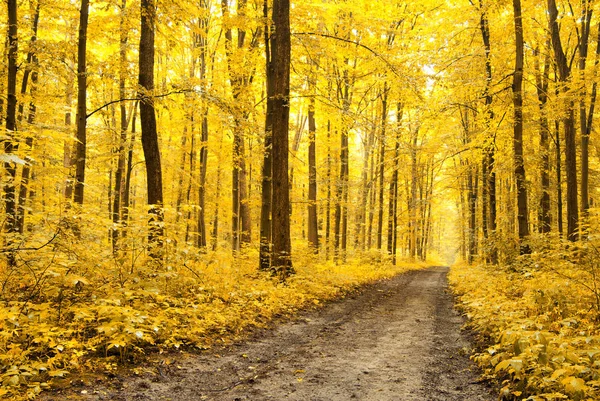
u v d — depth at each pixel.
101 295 6.75
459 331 8.12
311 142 20.45
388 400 4.48
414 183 31.03
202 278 9.23
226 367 5.55
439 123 16.86
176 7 10.77
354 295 13.39
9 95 9.31
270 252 13.05
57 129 11.79
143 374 5.00
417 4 18.12
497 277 12.47
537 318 6.57
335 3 17.97
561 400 3.88
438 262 56.09
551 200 23.41
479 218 27.80
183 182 21.67
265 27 14.32
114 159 19.62
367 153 30.12
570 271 8.45
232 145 17.47
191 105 11.05
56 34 16.11
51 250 6.56
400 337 7.62
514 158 13.70
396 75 13.63
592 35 18.11
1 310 5.11
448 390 4.80
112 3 11.16
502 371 5.16
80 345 5.18
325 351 6.55
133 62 13.70
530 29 16.39
